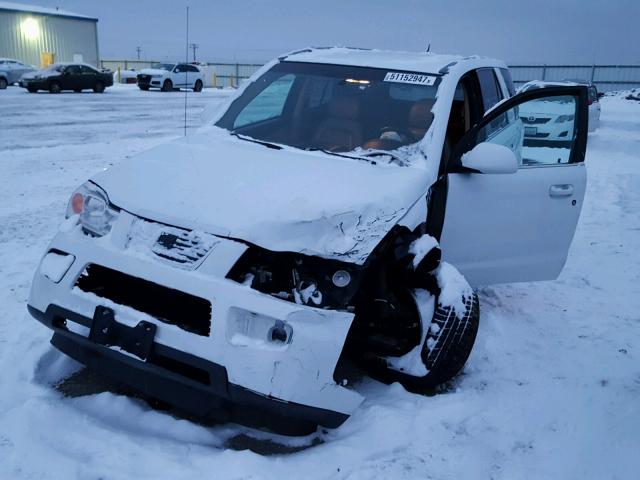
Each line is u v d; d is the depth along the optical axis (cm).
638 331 460
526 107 517
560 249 440
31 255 552
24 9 4034
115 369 306
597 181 1110
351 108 422
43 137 1323
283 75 465
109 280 314
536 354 409
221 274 275
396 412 319
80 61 4234
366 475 275
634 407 351
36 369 346
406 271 334
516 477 284
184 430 299
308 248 284
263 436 303
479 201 391
